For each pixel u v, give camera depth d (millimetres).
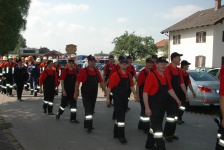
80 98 15227
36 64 16031
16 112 11109
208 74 12031
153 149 6418
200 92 11094
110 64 11859
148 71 7836
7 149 6387
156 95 5934
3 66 17031
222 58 34969
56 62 15688
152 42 47094
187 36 38812
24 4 22062
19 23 21812
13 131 8203
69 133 7973
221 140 5105
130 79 7109
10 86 15766
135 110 11703
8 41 21875
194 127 8727
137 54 46906
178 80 7375
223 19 33750
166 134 7141
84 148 6605
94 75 8008
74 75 9273
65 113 10984
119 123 6980
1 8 18219
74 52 20547
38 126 8820
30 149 6539
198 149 6539
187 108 11984
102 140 7266
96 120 9727
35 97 15555
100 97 16016
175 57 7367
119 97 6980
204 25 34750
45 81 10555
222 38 34781
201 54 36312
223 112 4707
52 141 7184
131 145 6828
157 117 5934
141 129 8383
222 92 4691
